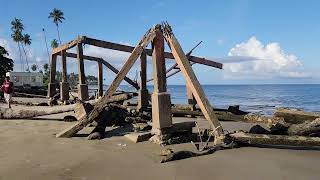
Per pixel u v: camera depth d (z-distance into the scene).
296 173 7.83
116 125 13.73
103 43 19.78
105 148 10.08
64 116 16.53
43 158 8.91
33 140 11.05
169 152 9.24
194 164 8.45
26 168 8.01
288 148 10.25
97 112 11.71
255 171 7.94
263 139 10.02
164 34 11.06
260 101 75.50
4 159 8.77
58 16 124.19
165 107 10.77
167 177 7.46
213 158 9.02
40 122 14.87
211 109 10.56
